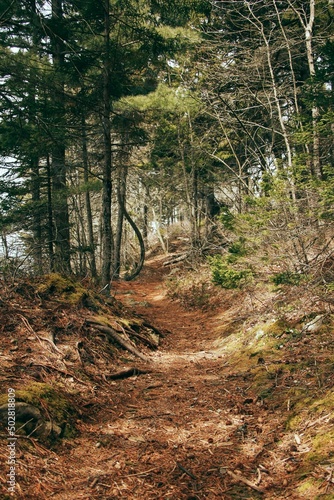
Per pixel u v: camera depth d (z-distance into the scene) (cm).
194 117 1534
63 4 1203
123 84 1248
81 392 500
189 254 2027
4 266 789
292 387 482
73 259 1495
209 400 511
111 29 1181
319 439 358
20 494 291
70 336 634
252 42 1130
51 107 1084
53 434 380
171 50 1206
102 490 321
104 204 1077
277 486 320
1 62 896
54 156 1292
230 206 1830
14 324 591
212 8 1280
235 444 395
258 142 1498
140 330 853
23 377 463
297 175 632
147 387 572
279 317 714
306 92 642
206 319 1167
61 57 1257
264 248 672
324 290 617
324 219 597
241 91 1183
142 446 398
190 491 323
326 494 288
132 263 3338
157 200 3531
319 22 1177
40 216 1335
